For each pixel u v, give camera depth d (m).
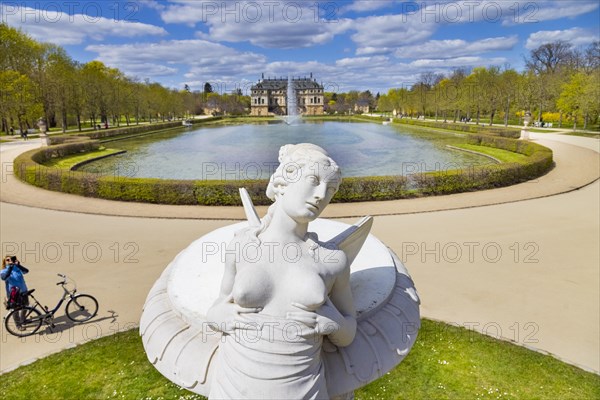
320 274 2.80
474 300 8.52
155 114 76.38
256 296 2.71
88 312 8.16
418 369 6.35
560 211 15.02
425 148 34.97
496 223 13.68
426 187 18.11
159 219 14.49
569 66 63.91
